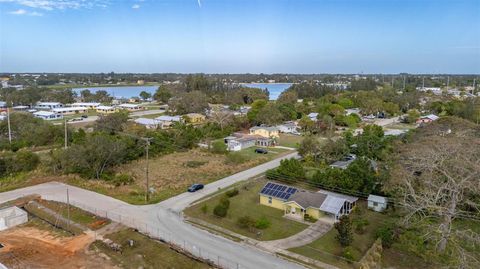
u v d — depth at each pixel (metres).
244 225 26.61
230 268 20.66
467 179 22.44
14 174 39.00
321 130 68.56
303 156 45.72
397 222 24.20
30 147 53.44
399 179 26.50
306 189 34.75
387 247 23.50
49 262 21.25
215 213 28.55
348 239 23.25
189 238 24.66
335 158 43.72
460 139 33.31
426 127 52.84
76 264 21.06
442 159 24.55
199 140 58.25
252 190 35.31
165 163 45.56
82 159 37.53
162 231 25.67
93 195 33.38
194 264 21.08
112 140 41.97
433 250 21.48
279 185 32.28
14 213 27.67
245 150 54.31
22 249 22.88
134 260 21.47
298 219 28.36
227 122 70.25
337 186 33.00
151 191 34.22
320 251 22.98
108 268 20.64
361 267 20.27
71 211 29.19
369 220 28.17
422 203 23.05
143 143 48.78
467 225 24.84
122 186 36.09
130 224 26.81
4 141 53.88
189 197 33.19
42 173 39.81
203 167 43.09
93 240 24.16
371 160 39.25
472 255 20.84
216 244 23.83
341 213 28.47
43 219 28.00
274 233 25.70
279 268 20.75
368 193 32.06
